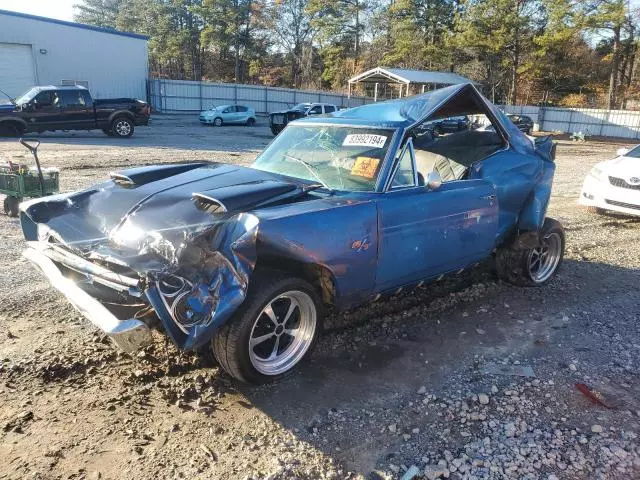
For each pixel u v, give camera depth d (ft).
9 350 11.61
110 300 10.36
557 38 121.80
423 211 12.78
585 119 125.29
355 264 11.34
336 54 192.03
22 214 13.00
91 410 9.75
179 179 12.66
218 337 9.95
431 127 17.66
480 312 15.28
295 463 8.68
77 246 10.76
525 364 12.32
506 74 156.46
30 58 104.37
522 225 16.38
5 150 47.42
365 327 13.89
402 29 155.84
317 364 11.91
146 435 9.16
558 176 47.96
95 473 8.21
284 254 10.00
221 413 9.91
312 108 87.92
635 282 18.57
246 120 110.22
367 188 12.34
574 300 16.56
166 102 130.11
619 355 12.95
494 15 126.21
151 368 11.18
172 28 227.20
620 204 27.94
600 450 9.29
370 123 13.60
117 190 12.44
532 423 10.03
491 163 15.61
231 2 198.59
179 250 9.50
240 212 10.37
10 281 15.62
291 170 13.76
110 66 116.16
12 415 9.50
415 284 13.62
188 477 8.23
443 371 11.87
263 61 217.15
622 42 160.35
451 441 9.43
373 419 9.98
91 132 73.20
